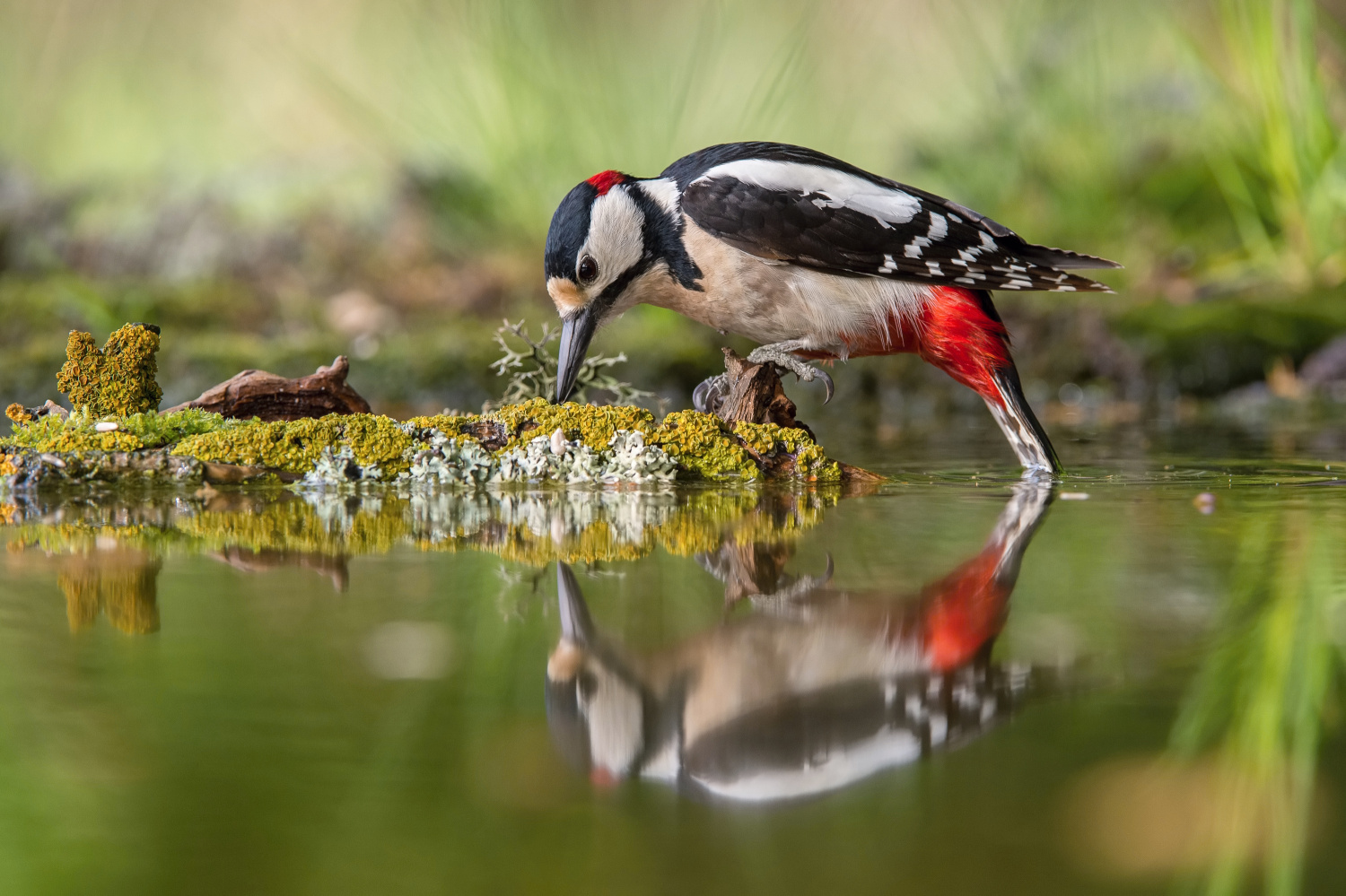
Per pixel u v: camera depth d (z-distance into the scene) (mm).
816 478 8203
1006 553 5922
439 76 18438
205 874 2984
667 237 8531
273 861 3031
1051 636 4578
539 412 8234
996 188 18047
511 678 4180
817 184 8398
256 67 20500
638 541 6285
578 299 8586
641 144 17500
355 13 20078
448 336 14273
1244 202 16500
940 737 3734
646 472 8031
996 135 18469
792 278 8445
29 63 19953
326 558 5883
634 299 8727
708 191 8375
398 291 16094
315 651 4434
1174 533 6453
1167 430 11359
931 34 20219
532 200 17406
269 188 17203
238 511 7059
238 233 16531
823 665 4324
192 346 13625
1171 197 17344
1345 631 4605
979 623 4742
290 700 3977
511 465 8023
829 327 8602
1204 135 18109
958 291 8531
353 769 3510
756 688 4102
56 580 5410
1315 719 3811
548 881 2963
